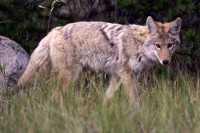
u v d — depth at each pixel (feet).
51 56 43.04
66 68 42.93
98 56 43.29
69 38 43.04
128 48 42.80
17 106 36.94
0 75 44.06
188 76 45.42
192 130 32.01
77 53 43.11
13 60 45.68
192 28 54.13
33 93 39.17
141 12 53.72
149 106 37.22
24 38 52.80
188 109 35.91
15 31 52.44
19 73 45.42
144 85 44.42
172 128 32.01
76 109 35.42
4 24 52.44
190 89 40.57
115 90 42.50
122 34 43.09
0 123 33.73
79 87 42.19
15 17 52.80
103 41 43.04
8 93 41.60
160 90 40.24
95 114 34.12
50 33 43.68
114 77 43.78
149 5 53.57
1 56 45.55
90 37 43.09
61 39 42.96
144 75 45.32
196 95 38.93
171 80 47.91
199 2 54.65
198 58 52.49
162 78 45.62
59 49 42.88
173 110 35.29
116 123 32.60
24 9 53.06
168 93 39.17
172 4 53.88
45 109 35.12
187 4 53.21
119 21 53.98
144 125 33.17
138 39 42.55
